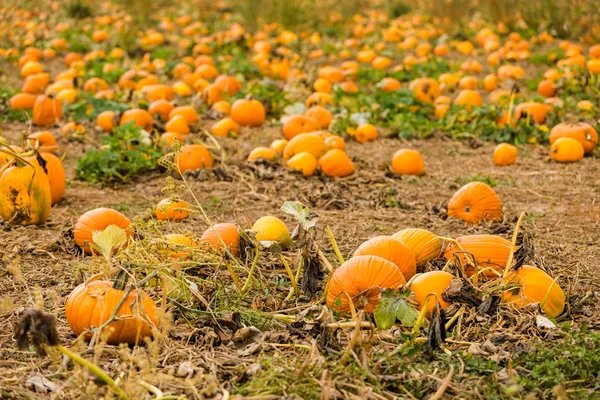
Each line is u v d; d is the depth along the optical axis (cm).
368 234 606
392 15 1711
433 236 540
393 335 480
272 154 739
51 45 1330
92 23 1585
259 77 1106
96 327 468
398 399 441
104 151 712
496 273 511
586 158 767
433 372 457
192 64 1177
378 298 486
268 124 869
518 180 717
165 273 504
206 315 495
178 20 1622
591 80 935
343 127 828
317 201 666
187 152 718
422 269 537
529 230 613
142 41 1382
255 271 538
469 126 836
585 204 664
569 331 481
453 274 527
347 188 692
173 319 495
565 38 1377
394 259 516
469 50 1312
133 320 475
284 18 1523
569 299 518
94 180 704
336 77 1032
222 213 643
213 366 457
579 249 586
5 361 466
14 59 1221
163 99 898
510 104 825
